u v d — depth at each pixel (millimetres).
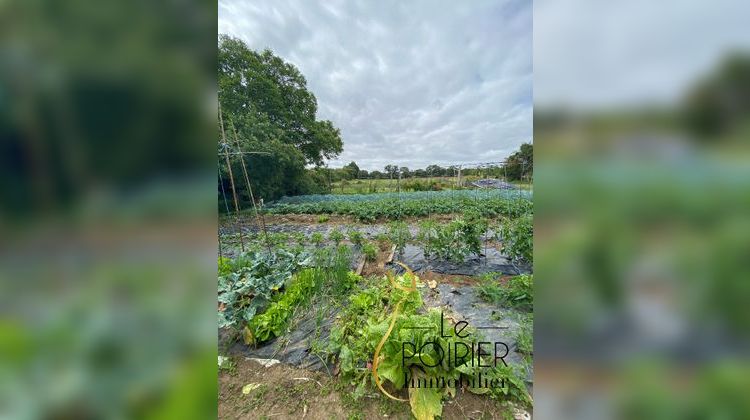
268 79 13328
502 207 7578
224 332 2398
